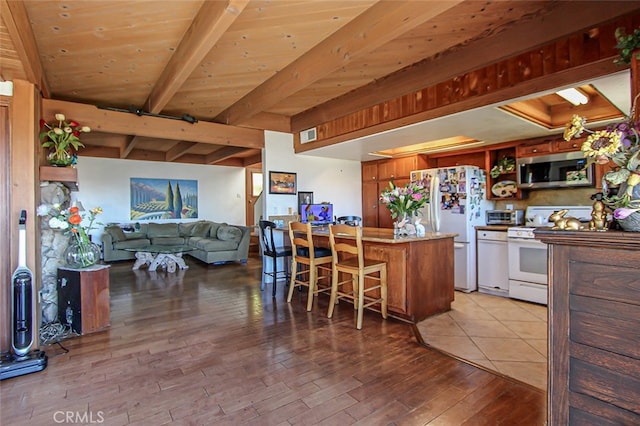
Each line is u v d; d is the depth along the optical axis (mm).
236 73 3439
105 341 2854
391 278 3402
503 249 4207
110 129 4195
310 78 2982
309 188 5770
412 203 3461
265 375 2262
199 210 8992
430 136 4199
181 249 6172
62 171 3242
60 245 3359
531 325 3186
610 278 1105
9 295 2531
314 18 2457
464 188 4449
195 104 4410
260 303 3963
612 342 1101
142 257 6359
